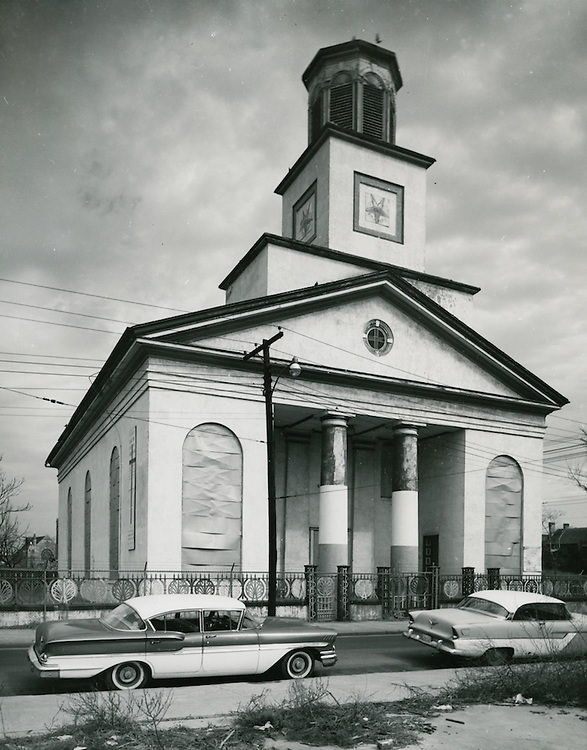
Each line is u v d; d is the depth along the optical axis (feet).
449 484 102.22
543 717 28.94
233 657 37.63
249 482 83.20
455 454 101.65
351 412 91.35
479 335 100.07
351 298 93.56
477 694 33.01
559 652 41.96
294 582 85.40
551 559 235.40
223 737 24.95
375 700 32.01
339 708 28.89
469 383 101.09
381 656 51.96
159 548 77.36
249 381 84.99
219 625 38.22
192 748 23.77
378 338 95.30
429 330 99.19
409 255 110.22
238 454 83.41
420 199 112.78
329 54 114.52
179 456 79.87
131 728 25.70
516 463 103.40
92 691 33.68
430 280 108.78
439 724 27.73
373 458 111.04
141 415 81.92
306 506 103.81
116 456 96.58
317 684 35.58
